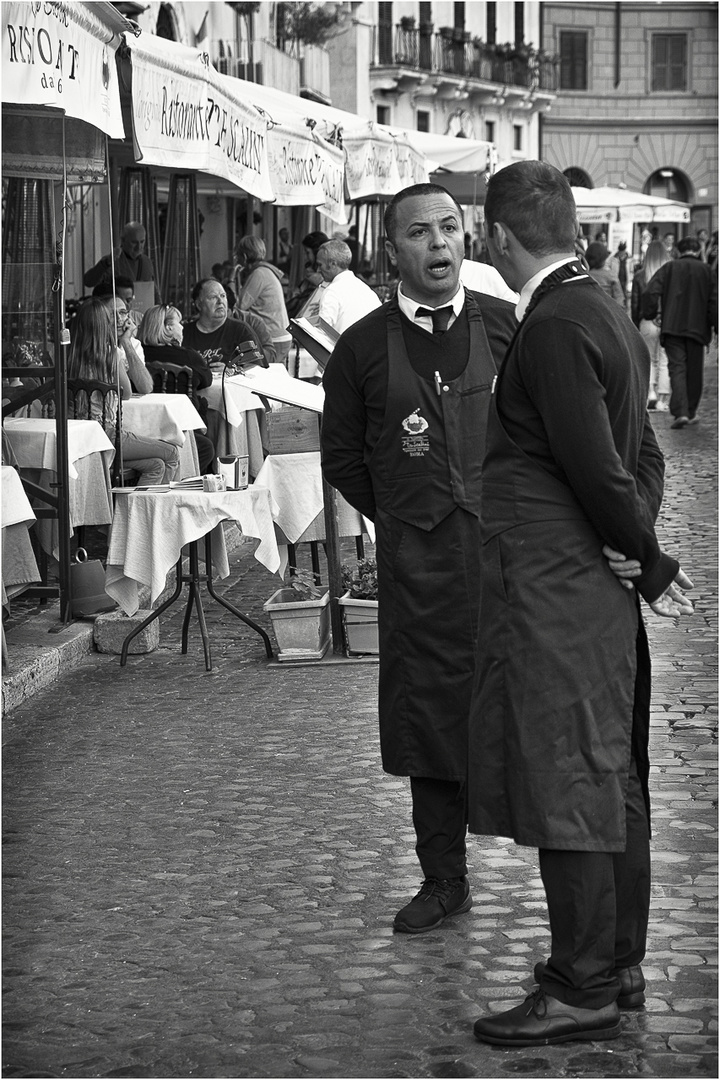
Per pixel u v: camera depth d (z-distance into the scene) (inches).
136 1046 158.4
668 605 161.0
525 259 158.4
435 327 189.0
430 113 2011.6
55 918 193.3
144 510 328.8
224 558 339.3
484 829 159.6
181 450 443.5
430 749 188.5
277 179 507.5
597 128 2501.2
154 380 478.3
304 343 297.6
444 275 186.4
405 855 213.0
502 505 158.7
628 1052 154.7
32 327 403.5
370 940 184.5
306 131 542.0
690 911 189.5
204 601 401.7
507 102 2226.9
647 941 180.7
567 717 155.2
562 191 158.2
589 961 156.9
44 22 261.0
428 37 1924.2
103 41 300.5
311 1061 154.2
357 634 331.3
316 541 387.2
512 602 157.1
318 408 328.8
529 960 177.3
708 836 215.9
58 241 357.4
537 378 152.9
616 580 158.1
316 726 280.4
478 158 929.5
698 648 332.5
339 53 1769.2
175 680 319.6
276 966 177.6
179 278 625.9
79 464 369.4
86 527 399.5
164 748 267.9
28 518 287.1
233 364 493.4
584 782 155.4
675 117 2514.8
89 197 675.4
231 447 491.5
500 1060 153.6
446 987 170.6
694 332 776.3
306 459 368.8
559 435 151.9
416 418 187.6
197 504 326.0
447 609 187.6
